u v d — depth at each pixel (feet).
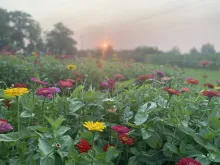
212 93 6.56
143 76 8.75
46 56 28.35
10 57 23.84
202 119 6.56
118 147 5.84
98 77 20.26
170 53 78.74
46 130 5.19
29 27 85.97
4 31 81.92
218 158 5.00
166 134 5.86
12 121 6.08
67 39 93.71
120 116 6.67
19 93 5.02
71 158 4.59
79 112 6.67
